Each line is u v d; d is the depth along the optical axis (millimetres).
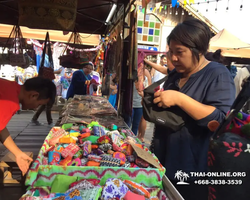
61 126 1992
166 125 1184
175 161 1200
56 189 999
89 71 4762
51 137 1574
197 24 1098
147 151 1343
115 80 3434
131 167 1141
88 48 6234
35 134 4133
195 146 1169
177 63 1179
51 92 1484
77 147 1319
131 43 2498
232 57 5469
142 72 3018
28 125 4766
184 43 1088
